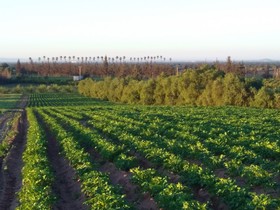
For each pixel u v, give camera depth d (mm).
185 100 87625
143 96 96938
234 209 17562
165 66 187000
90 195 20219
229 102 78438
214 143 30719
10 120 72188
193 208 16672
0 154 35062
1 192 24578
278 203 17078
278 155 27578
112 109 78688
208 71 86438
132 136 35281
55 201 20750
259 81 83188
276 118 50875
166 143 31828
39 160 27969
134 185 22719
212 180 20375
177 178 23250
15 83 185625
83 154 29594
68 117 65750
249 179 21031
